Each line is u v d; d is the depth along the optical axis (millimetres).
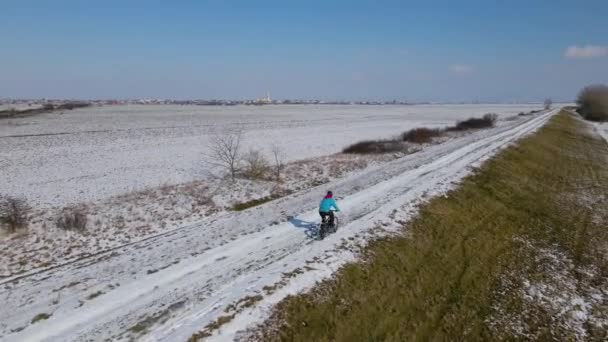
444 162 30953
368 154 36844
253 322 9609
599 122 97625
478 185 24922
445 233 17250
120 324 9406
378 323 10711
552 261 16312
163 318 9492
